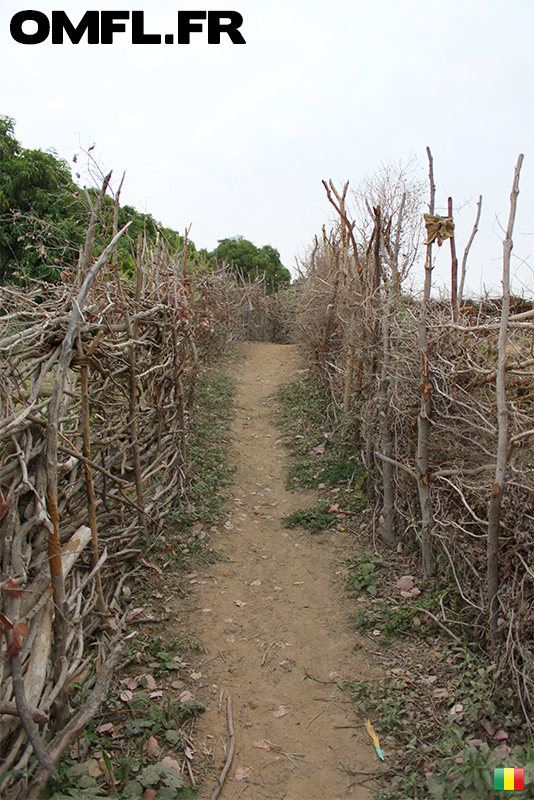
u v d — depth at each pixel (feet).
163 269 19.58
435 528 12.25
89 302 10.78
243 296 49.90
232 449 23.25
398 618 11.59
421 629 11.21
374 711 9.35
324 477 19.63
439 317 12.29
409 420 13.64
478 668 9.46
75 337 9.48
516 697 8.54
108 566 12.13
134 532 13.32
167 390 17.17
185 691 9.78
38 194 30.09
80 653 9.02
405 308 14.40
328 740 8.82
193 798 7.42
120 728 8.64
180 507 16.74
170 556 14.52
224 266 41.83
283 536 16.44
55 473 7.96
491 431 10.51
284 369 38.06
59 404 8.52
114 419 13.74
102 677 8.33
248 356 43.21
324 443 22.58
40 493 8.30
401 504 14.47
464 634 10.49
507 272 9.10
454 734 8.32
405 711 9.14
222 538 16.06
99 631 10.74
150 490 15.19
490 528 9.45
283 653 11.19
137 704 9.12
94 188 12.15
